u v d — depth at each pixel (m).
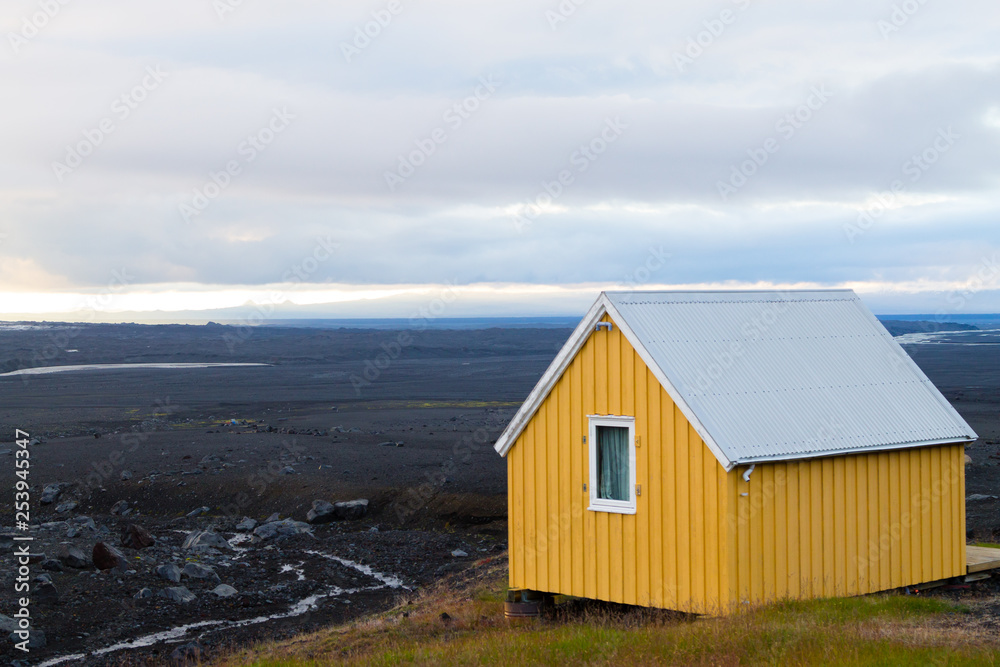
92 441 46.25
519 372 105.69
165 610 21.59
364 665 13.70
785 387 16.28
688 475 15.12
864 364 17.77
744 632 12.31
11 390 86.62
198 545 28.05
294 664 14.74
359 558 27.23
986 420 48.69
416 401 69.94
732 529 14.48
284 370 115.88
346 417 58.50
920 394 17.67
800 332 17.88
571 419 16.88
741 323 17.42
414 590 23.62
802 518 15.34
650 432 15.69
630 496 15.98
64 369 126.06
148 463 39.59
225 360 145.62
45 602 21.31
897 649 11.15
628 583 15.92
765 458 14.66
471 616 18.09
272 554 27.92
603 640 13.24
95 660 18.08
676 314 16.86
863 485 16.20
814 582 15.43
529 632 15.41
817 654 11.17
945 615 14.19
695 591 14.95
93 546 25.78
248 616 21.55
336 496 33.75
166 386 90.75
